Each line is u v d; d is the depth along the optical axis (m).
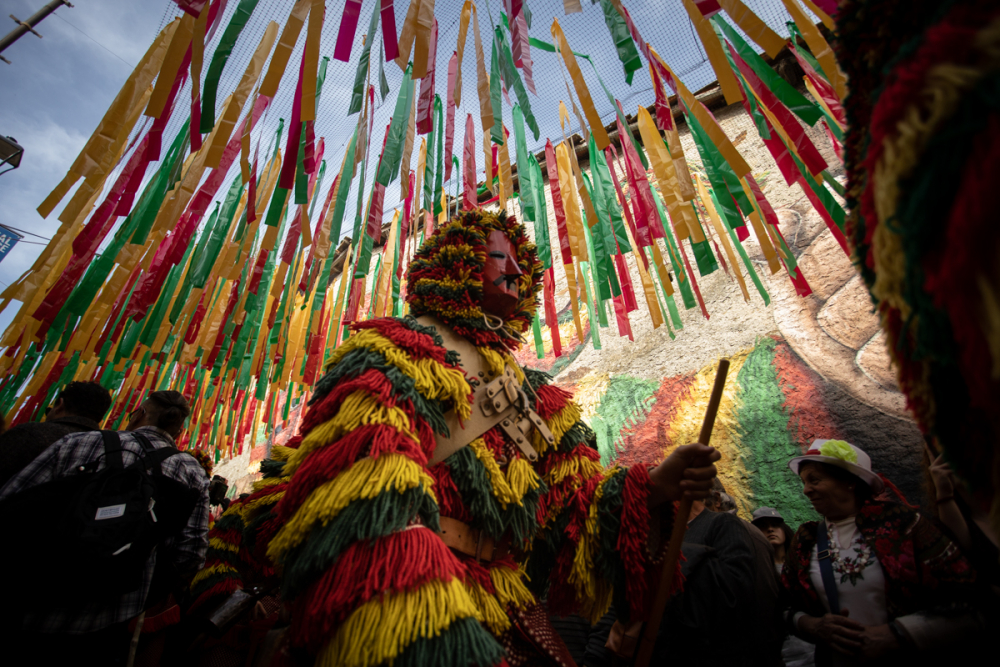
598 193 2.56
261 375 3.73
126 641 1.86
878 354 3.19
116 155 1.64
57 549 1.51
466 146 2.54
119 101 1.62
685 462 1.14
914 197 0.44
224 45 1.48
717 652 1.73
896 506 1.68
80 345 2.08
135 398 4.42
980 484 0.57
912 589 1.53
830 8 1.49
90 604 1.56
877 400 3.07
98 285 1.90
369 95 2.21
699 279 4.13
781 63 4.03
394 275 2.59
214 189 1.80
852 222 0.71
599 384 4.22
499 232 1.40
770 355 3.56
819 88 2.05
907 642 1.45
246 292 2.66
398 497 0.84
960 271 0.40
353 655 0.71
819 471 1.84
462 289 1.28
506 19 2.16
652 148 2.12
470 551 1.07
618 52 1.72
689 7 1.65
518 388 1.25
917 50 0.48
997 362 0.37
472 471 1.07
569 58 1.93
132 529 1.62
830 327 3.43
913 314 0.50
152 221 1.93
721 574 1.81
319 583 0.79
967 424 0.56
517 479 1.14
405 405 0.99
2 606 1.48
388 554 0.78
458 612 0.76
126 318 2.66
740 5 1.50
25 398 3.49
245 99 1.62
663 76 1.97
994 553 1.46
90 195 1.59
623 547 1.13
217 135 1.56
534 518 1.14
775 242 2.24
